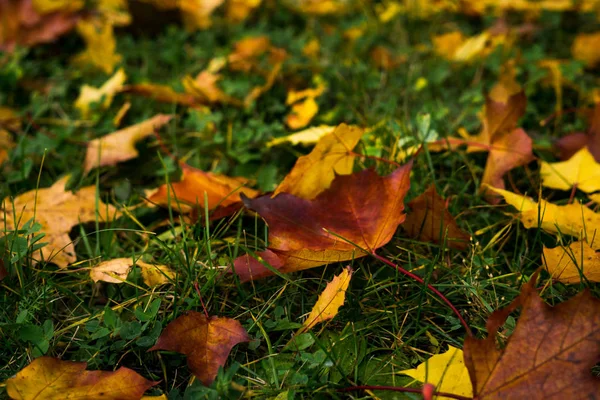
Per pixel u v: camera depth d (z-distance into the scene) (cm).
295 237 70
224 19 126
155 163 85
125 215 78
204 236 72
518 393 61
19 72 98
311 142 81
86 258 75
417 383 65
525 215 72
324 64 103
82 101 94
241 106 92
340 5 134
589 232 71
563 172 78
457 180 81
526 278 70
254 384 65
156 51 112
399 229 75
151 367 67
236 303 70
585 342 61
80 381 63
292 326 67
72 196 77
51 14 111
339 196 69
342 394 64
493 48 103
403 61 105
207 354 65
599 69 104
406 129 83
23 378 63
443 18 130
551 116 86
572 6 123
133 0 115
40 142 86
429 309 69
